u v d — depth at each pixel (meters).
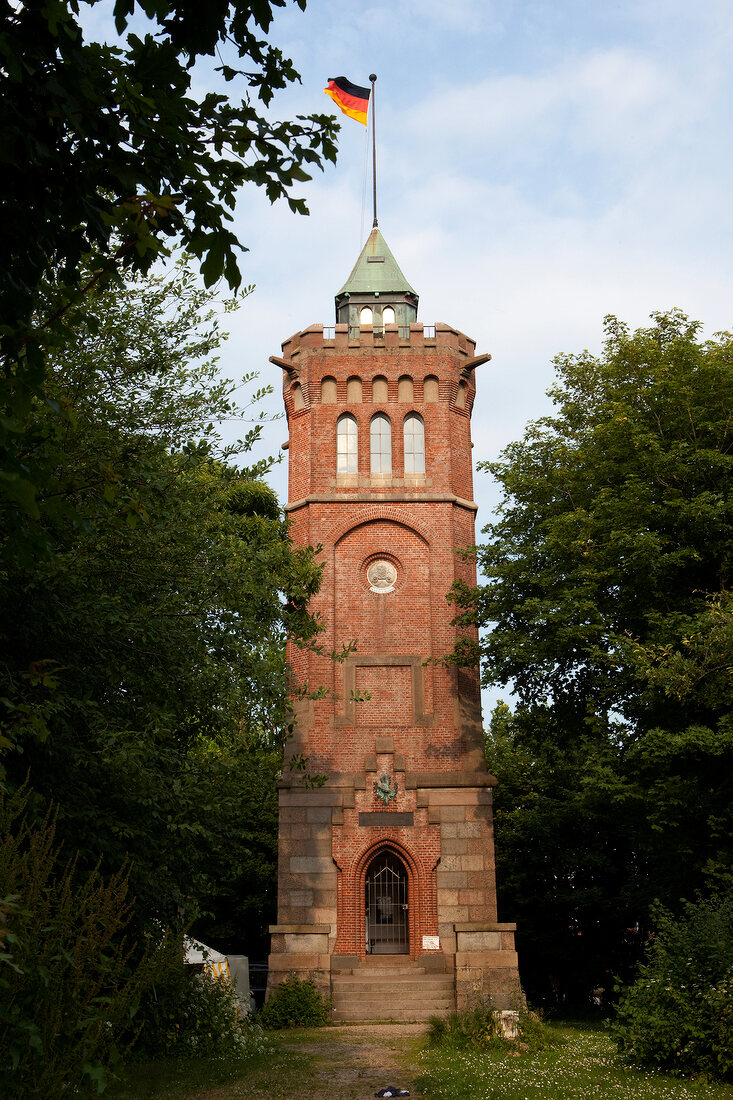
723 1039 15.57
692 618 24.39
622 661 24.34
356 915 30.08
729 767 24.36
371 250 40.28
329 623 32.62
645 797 23.92
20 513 7.61
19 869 9.59
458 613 32.88
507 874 39.41
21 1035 9.02
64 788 16.02
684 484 26.03
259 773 22.12
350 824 30.73
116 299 16.70
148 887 18.22
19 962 8.98
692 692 23.08
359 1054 20.23
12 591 14.67
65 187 7.42
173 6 7.71
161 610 16.41
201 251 7.93
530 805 40.34
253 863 40.94
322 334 35.25
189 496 17.41
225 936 41.53
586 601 25.53
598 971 39.44
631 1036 16.86
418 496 33.75
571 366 30.44
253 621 18.78
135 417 16.91
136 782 15.70
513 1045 20.06
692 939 17.33
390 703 31.92
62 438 13.99
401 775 31.19
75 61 6.88
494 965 28.53
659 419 26.80
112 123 7.32
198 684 17.33
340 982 28.75
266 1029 26.91
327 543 33.38
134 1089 15.31
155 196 7.48
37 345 7.36
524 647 26.98
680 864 25.48
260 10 7.71
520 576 28.52
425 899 30.16
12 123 6.98
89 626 15.53
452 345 35.47
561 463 29.27
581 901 37.53
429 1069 17.45
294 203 8.00
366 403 34.81
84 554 15.12
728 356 27.11
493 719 44.03
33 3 6.86
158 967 11.03
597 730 25.67
